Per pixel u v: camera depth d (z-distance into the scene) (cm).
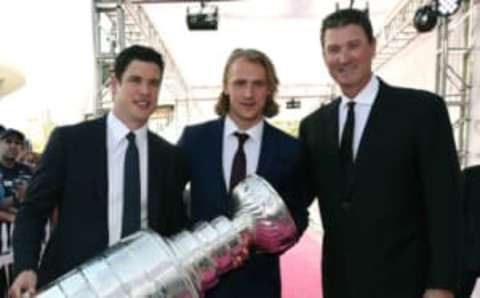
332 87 1131
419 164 147
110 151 148
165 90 1158
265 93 163
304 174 167
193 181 163
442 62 511
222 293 154
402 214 148
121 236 142
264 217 119
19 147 365
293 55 952
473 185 217
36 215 141
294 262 540
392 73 766
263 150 162
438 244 141
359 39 152
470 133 486
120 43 532
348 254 151
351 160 153
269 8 675
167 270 94
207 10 564
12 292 128
